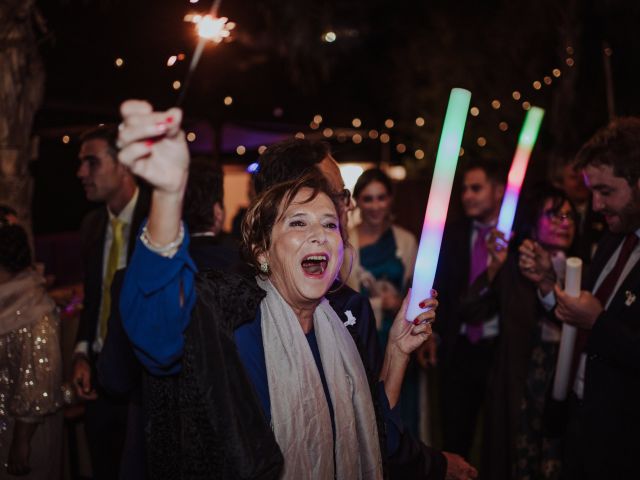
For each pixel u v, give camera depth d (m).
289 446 1.41
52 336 2.55
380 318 3.68
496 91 9.78
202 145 8.26
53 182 8.09
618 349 2.12
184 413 1.36
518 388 3.15
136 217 2.88
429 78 10.61
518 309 3.17
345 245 1.87
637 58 8.21
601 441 2.24
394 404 1.77
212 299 1.43
